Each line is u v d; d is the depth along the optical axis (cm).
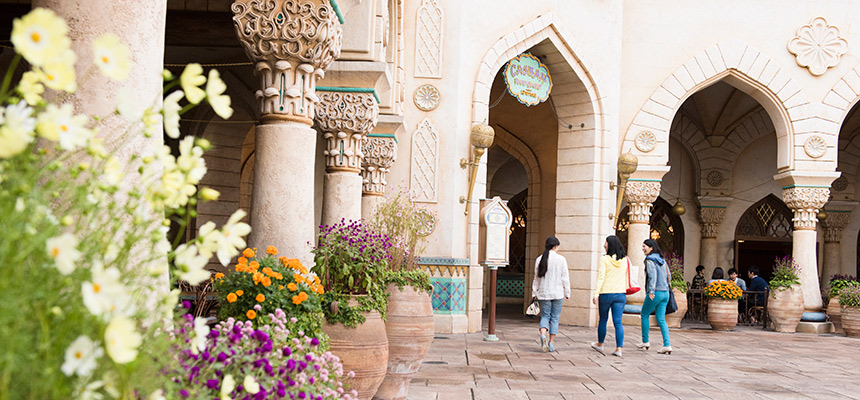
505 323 1430
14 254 144
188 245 181
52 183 160
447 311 1188
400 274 613
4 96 153
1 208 146
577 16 1392
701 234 2080
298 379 318
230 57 1324
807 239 1549
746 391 727
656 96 1509
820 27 1537
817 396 714
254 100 1356
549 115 1709
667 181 2081
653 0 1534
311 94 605
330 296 530
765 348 1155
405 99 1225
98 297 143
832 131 1531
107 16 310
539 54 1396
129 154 296
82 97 302
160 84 331
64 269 143
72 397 150
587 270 1410
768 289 1628
